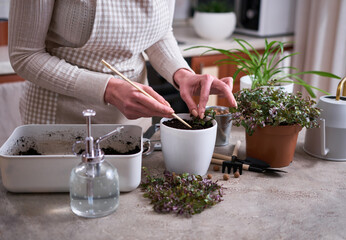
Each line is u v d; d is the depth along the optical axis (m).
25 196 0.88
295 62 2.65
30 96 1.17
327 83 2.53
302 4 2.52
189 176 0.93
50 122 1.15
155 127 1.27
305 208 0.85
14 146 0.97
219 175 1.00
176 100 2.32
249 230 0.77
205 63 2.44
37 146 1.01
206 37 2.57
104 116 1.18
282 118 0.97
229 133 1.17
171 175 0.95
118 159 0.85
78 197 0.79
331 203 0.87
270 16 2.61
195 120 1.02
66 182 0.87
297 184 0.95
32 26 0.96
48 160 0.85
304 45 2.62
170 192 0.85
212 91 1.09
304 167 1.05
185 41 2.52
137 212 0.82
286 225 0.79
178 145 0.95
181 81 1.13
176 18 3.12
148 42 1.17
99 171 0.78
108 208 0.80
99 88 0.97
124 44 1.10
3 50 2.13
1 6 2.46
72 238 0.74
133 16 1.07
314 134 1.10
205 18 2.49
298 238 0.75
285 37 2.66
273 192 0.91
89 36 1.05
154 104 0.93
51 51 1.11
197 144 0.94
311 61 2.56
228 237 0.75
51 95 1.13
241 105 1.04
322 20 2.42
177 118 0.97
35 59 1.00
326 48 2.47
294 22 2.72
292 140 1.03
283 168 1.04
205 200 0.84
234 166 1.00
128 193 0.90
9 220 0.79
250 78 1.36
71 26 1.03
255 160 1.03
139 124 1.30
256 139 1.04
